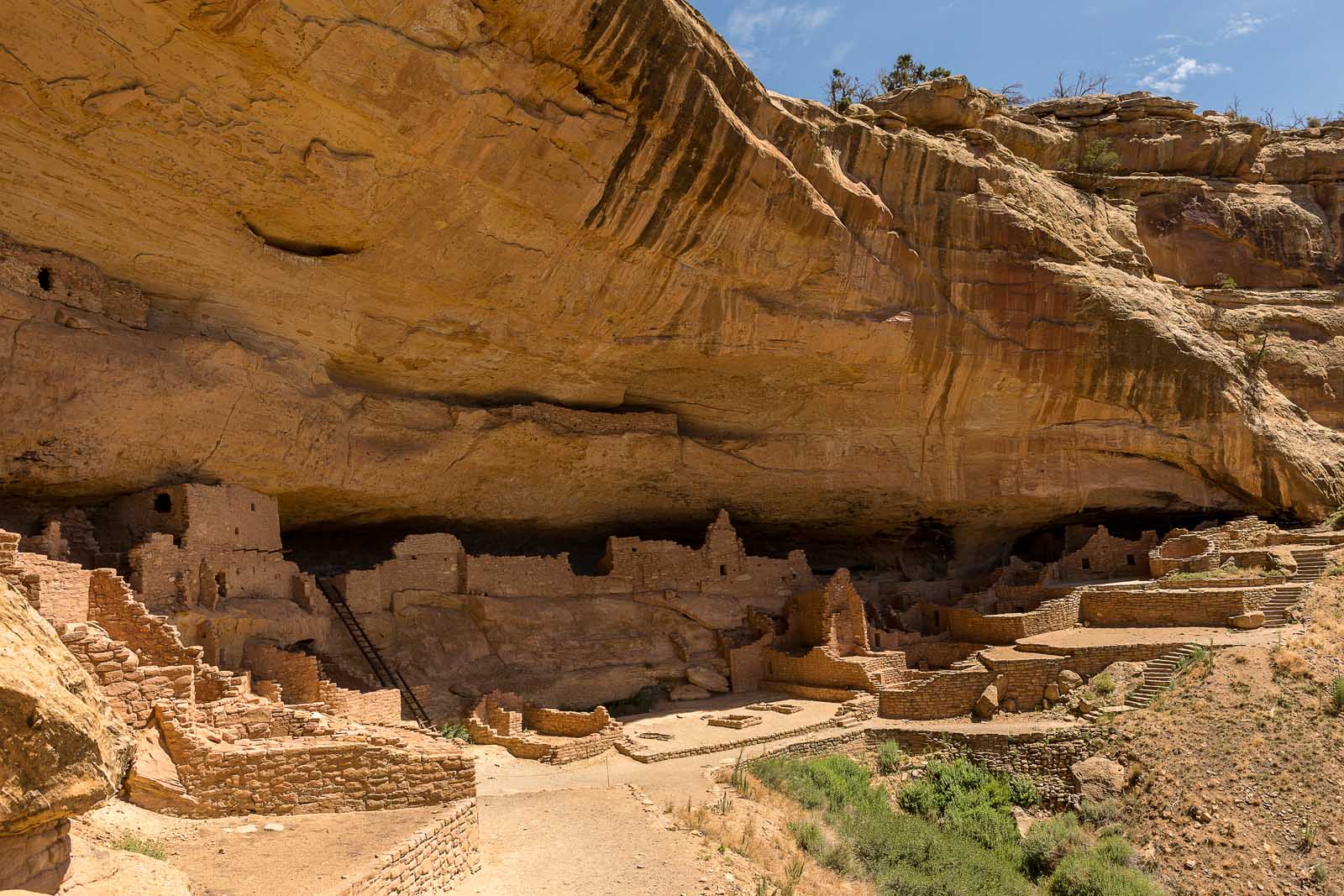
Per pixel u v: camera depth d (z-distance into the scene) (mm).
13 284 12875
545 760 16078
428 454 19156
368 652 17703
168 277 14602
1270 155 37281
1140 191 34844
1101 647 21141
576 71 14984
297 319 16234
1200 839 16250
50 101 11648
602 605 22219
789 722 19547
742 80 17984
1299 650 19719
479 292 17281
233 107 12695
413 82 13359
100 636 9719
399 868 8203
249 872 7617
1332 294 34750
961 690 20688
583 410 22391
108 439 14164
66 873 5402
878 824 15352
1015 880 14859
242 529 15969
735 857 11188
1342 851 15586
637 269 18547
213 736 9914
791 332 21594
